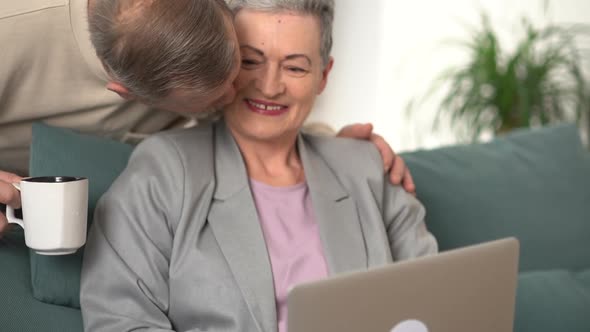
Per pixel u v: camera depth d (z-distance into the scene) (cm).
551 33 366
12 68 149
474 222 209
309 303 101
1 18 144
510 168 225
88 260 137
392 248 162
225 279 136
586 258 227
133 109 169
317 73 151
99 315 133
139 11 121
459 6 399
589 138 359
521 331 191
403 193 167
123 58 123
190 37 121
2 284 141
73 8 148
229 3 144
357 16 385
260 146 154
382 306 107
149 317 134
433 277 112
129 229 137
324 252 146
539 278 208
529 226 219
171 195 140
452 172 215
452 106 364
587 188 234
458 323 117
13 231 152
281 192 151
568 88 359
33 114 159
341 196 155
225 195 144
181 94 128
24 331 138
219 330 135
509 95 345
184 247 138
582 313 201
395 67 397
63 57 153
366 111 397
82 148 158
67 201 122
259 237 141
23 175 177
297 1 144
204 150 148
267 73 144
